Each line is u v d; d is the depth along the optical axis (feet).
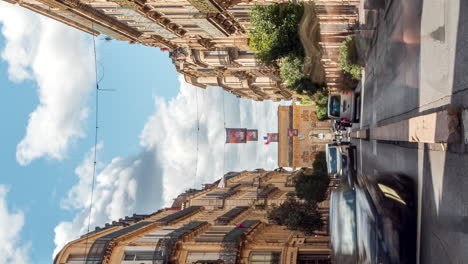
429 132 29.84
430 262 29.73
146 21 89.92
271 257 76.13
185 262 74.02
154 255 73.15
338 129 144.36
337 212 36.50
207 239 80.64
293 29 76.84
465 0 28.04
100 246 75.72
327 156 107.76
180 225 98.68
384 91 53.31
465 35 27.68
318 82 89.86
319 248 77.56
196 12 86.38
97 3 76.33
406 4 43.14
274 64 90.38
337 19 78.89
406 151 38.93
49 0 69.21
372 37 62.13
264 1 83.30
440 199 29.14
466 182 25.29
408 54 41.78
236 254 74.13
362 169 65.62
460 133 25.94
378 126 55.77
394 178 37.63
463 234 25.35
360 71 74.74
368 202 32.99
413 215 33.01
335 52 81.51
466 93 27.09
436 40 33.55
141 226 92.12
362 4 69.97
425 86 36.06
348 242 34.76
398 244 31.12
